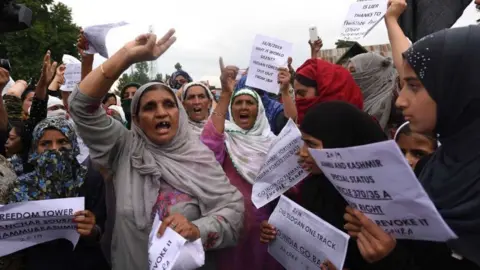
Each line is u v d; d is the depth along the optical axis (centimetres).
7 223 190
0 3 243
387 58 316
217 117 284
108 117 214
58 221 199
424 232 124
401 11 226
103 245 232
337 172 141
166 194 214
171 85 638
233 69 288
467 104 126
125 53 189
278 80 376
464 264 131
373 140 174
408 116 139
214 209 217
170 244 176
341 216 182
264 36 393
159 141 218
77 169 237
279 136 224
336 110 178
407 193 120
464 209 122
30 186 221
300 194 222
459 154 130
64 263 225
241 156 288
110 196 228
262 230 210
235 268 246
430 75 130
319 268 173
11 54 2948
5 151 296
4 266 216
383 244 134
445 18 256
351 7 250
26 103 448
